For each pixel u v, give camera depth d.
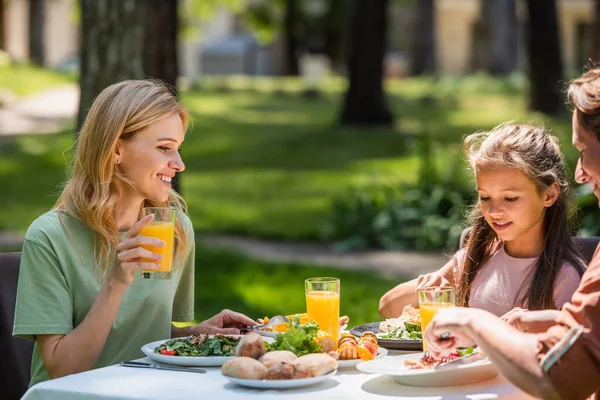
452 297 2.95
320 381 2.85
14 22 37.75
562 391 2.56
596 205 8.18
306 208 13.91
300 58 43.38
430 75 33.78
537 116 21.69
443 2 43.09
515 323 2.86
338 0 40.94
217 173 17.12
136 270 3.16
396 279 9.29
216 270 9.59
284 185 15.89
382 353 3.12
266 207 14.03
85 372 3.00
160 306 3.54
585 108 2.69
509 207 3.32
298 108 26.59
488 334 2.66
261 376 2.76
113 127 3.38
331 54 42.78
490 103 26.06
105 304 3.19
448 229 11.18
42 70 31.05
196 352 3.12
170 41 8.05
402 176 15.87
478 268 3.59
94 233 3.44
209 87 30.61
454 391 2.75
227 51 43.31
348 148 19.34
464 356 2.91
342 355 3.05
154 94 3.44
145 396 2.70
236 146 20.00
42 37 34.84
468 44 43.53
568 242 3.41
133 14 7.84
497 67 34.62
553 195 3.35
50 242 3.36
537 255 3.44
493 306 3.46
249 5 36.72
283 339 2.99
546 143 3.40
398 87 30.55
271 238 12.02
